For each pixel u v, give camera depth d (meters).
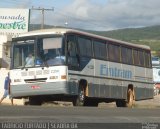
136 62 33.72
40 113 15.97
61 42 25.50
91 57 27.95
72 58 26.00
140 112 20.09
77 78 26.38
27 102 33.88
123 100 32.41
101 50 29.30
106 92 29.55
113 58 30.66
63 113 16.50
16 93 26.39
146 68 35.19
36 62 25.88
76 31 26.70
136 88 33.56
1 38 52.75
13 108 18.36
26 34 26.44
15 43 26.69
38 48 25.94
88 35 27.92
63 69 25.31
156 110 22.86
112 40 30.77
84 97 27.19
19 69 26.31
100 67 28.95
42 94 25.66
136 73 33.62
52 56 25.61
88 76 27.48
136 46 33.94
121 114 17.83
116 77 30.88
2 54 52.34
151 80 35.97
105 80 29.47
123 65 31.84
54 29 26.09
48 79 25.52
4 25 57.91
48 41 25.75
